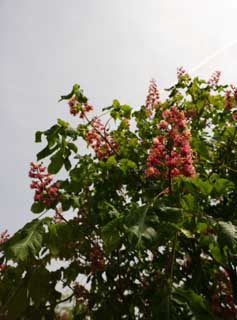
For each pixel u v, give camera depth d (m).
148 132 5.23
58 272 4.73
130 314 4.59
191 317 3.09
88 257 4.78
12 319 3.86
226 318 4.20
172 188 3.31
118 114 4.82
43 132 4.27
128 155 4.71
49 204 4.12
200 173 4.52
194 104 5.66
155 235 2.78
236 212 4.45
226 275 4.72
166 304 3.13
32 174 4.20
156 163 3.44
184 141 3.44
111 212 4.20
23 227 3.60
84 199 4.68
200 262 4.29
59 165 4.23
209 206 4.50
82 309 5.21
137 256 4.89
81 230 4.21
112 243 3.27
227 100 5.39
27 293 3.91
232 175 4.76
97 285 4.93
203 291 4.37
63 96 4.50
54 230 3.67
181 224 3.06
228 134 4.98
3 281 4.59
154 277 4.79
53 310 4.63
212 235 3.20
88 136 4.60
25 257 3.29
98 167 4.34
